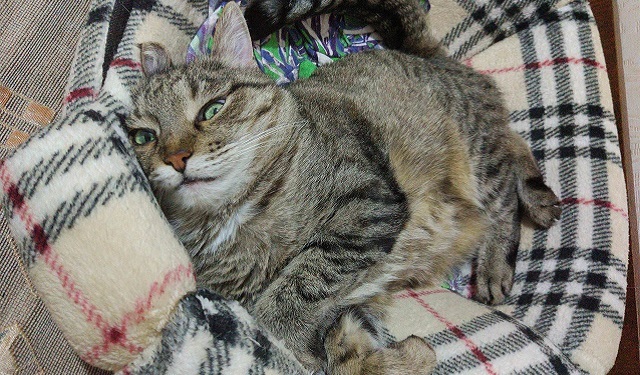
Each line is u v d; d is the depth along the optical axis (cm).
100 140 47
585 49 67
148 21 57
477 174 63
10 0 73
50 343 64
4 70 70
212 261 51
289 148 51
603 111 65
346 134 53
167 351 43
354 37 72
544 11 70
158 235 45
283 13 64
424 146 59
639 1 70
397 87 60
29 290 65
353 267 48
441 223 59
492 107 66
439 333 53
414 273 58
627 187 67
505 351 51
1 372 62
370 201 49
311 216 49
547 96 68
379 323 54
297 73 69
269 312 48
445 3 72
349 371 48
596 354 55
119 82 53
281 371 44
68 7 74
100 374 64
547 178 66
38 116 70
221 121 50
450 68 67
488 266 62
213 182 48
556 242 62
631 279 65
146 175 49
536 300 60
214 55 55
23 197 45
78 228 45
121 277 44
